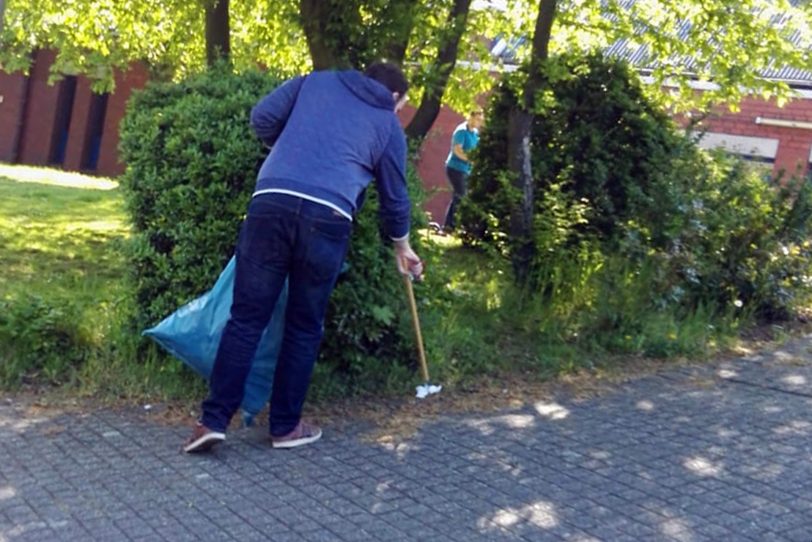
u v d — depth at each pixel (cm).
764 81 1109
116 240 697
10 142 2845
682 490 527
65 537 449
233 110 647
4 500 484
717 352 844
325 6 877
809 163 1850
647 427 635
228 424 569
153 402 634
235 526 469
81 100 2778
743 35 1085
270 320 584
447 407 661
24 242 1068
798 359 836
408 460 562
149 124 656
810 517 497
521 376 741
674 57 1122
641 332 834
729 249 948
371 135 557
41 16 1468
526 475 544
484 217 988
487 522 482
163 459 548
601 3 1113
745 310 946
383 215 575
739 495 522
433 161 2003
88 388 641
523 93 968
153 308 654
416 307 677
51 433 576
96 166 2784
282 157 548
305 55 1207
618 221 988
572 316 852
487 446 589
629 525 481
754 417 664
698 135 1031
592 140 1008
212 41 1052
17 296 715
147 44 1415
